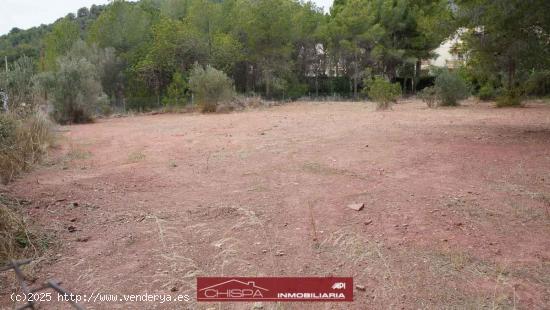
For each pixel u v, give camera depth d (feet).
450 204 13.55
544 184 15.79
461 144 24.43
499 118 39.24
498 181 16.28
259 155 22.57
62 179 17.93
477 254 10.11
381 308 7.94
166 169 19.75
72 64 52.47
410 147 23.72
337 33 94.48
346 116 45.73
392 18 96.94
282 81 86.58
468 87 60.80
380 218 12.46
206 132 34.58
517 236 11.14
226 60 77.97
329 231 11.57
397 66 104.27
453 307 7.89
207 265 9.70
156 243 11.02
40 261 10.05
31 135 22.70
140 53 77.05
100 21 83.15
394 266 9.50
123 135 34.81
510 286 8.64
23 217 12.09
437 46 96.53
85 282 9.05
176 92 67.36
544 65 27.45
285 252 10.33
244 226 12.04
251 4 85.46
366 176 17.30
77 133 37.22
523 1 24.23
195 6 82.99
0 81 26.71
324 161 20.40
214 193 15.47
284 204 13.93
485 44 29.09
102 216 13.14
